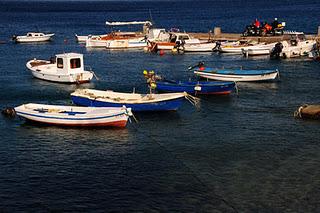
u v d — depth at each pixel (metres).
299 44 81.44
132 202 26.95
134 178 30.00
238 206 26.27
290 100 49.72
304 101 49.12
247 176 29.94
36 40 115.12
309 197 27.09
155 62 78.50
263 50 83.00
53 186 29.00
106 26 170.62
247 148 35.00
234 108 46.78
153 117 43.84
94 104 46.12
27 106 43.75
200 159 32.94
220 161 32.50
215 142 36.50
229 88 52.22
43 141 37.34
